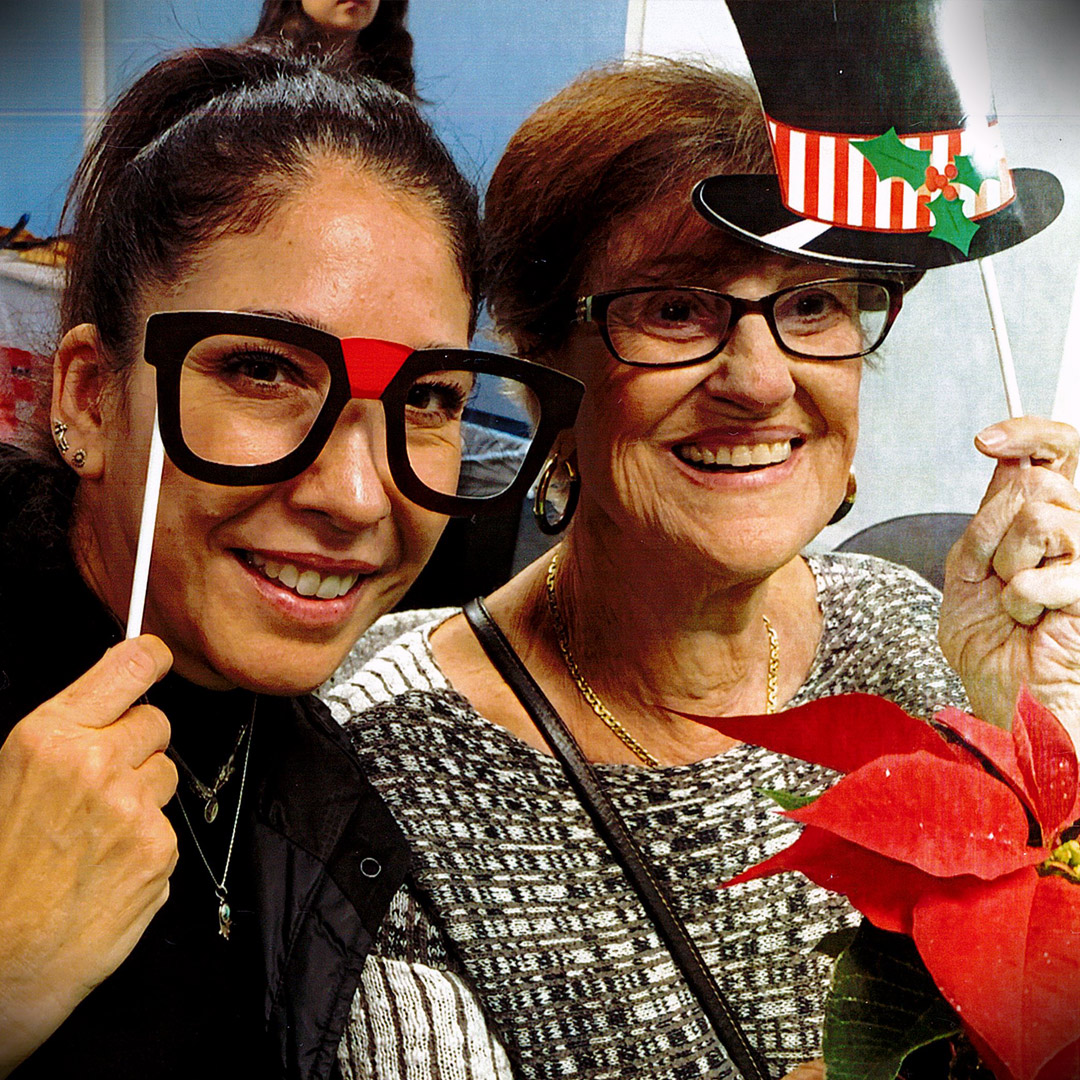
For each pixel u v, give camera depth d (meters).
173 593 0.62
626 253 0.72
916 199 0.71
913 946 0.53
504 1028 0.79
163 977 0.69
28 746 0.53
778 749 0.56
